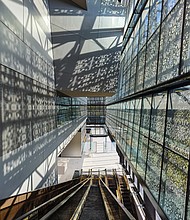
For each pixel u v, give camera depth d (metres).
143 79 4.89
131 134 6.41
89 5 9.08
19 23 4.82
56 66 8.90
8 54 4.16
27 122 5.14
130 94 6.73
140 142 5.02
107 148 22.78
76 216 3.39
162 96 3.44
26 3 5.36
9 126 4.07
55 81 8.95
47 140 7.00
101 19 9.29
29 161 5.09
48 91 7.73
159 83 3.46
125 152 7.49
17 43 4.67
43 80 7.03
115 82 9.67
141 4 5.16
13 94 4.34
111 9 9.42
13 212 3.08
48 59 7.96
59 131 9.13
